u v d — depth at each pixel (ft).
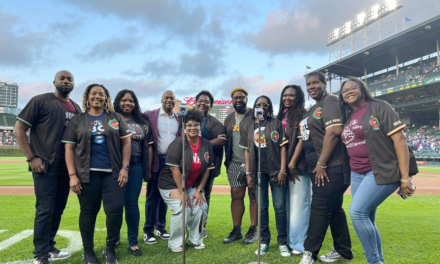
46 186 9.90
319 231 9.75
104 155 10.11
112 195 10.11
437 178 44.01
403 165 7.93
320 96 10.78
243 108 13.55
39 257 9.62
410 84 105.91
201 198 12.07
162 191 12.30
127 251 11.58
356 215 8.50
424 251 11.39
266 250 11.43
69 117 10.78
